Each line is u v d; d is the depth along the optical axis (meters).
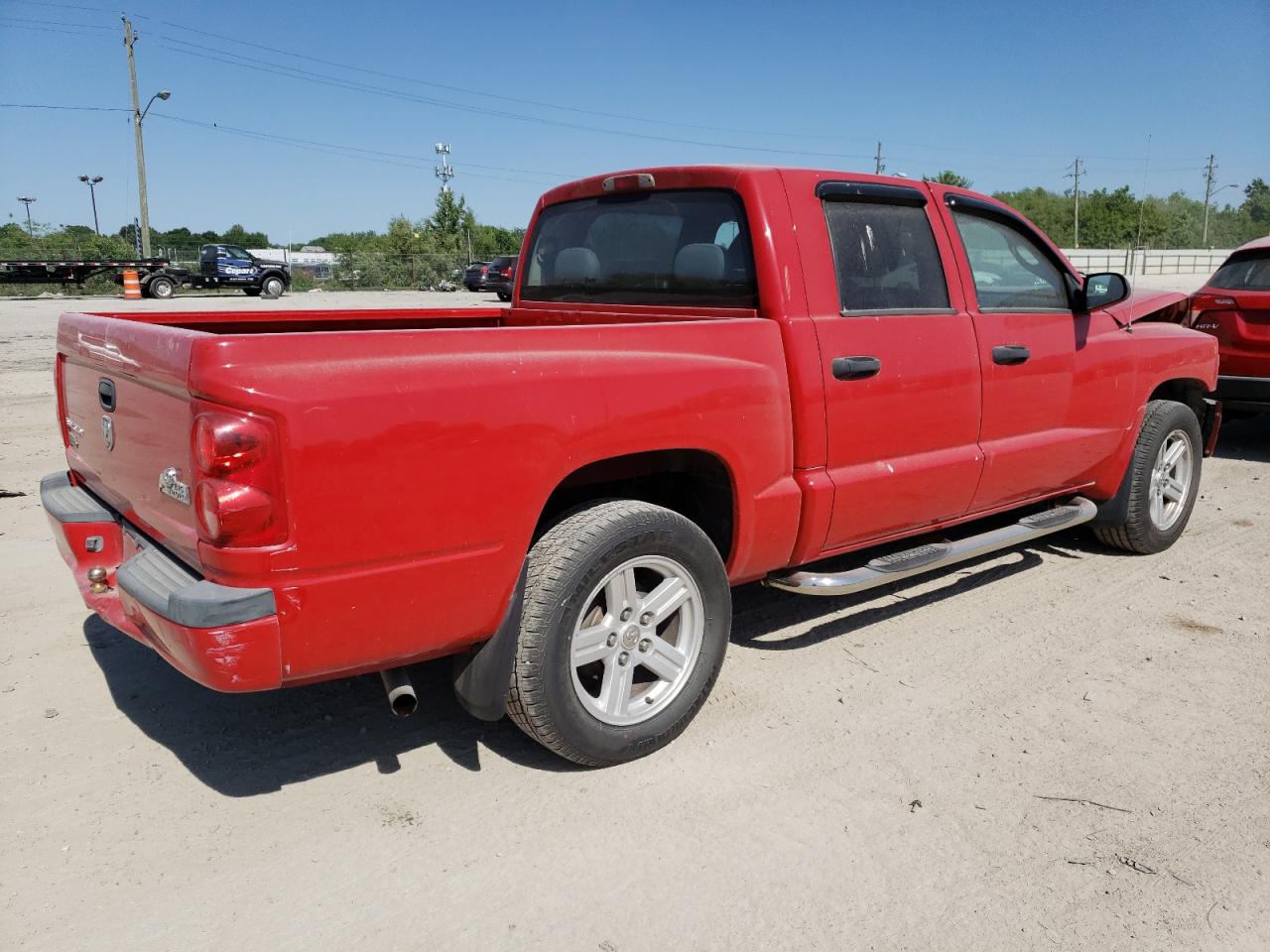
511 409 2.83
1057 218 97.75
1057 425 4.76
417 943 2.47
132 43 39.00
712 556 3.39
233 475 2.46
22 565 5.14
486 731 3.57
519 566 2.95
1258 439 9.35
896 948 2.48
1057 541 5.95
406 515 2.68
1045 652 4.30
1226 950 2.49
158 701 3.73
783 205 3.69
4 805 3.03
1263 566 5.46
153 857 2.80
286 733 3.53
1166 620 4.67
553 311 4.62
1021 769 3.33
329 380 2.55
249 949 2.44
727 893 2.68
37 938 2.46
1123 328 5.17
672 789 3.18
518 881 2.72
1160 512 5.62
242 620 2.50
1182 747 3.49
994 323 4.34
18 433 8.55
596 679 3.57
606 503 3.21
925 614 4.74
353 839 2.90
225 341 2.44
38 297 33.44
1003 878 2.76
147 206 40.09
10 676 3.89
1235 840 2.94
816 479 3.70
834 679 4.00
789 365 3.58
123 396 3.09
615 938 2.50
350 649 2.70
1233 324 8.16
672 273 4.06
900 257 4.04
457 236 53.34
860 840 2.92
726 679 3.99
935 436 4.12
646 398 3.13
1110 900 2.67
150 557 2.95
